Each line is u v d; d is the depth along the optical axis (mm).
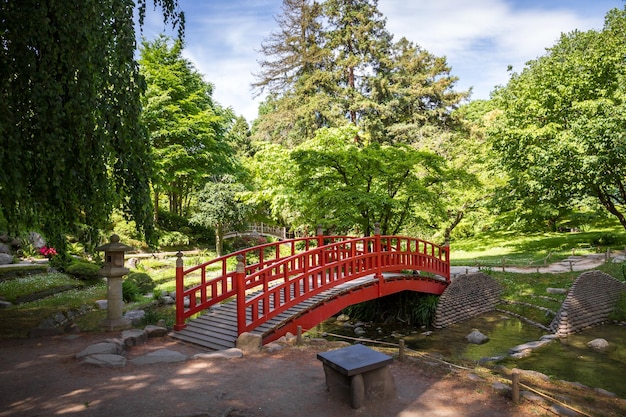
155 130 23219
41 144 5164
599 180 14820
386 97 29875
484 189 22359
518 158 18406
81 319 8742
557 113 17703
